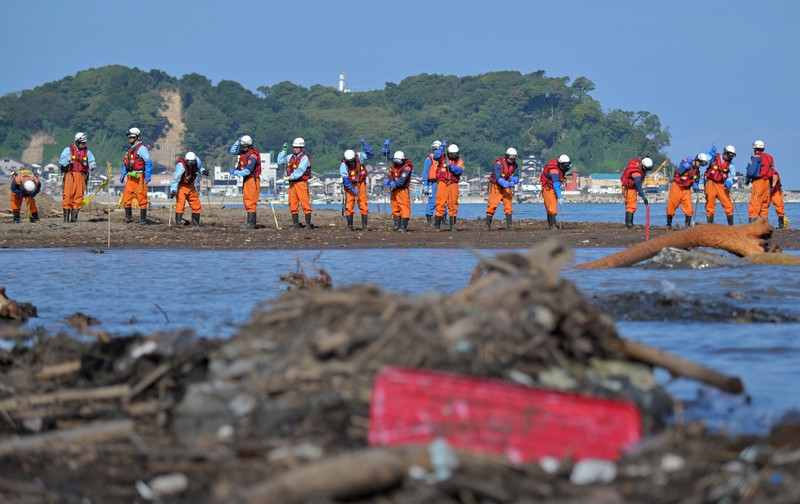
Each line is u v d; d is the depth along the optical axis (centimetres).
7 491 1786
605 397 1997
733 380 2220
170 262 6356
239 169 10231
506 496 1633
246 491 1603
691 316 3675
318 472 1619
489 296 2198
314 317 2161
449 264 6147
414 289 4728
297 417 1934
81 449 1947
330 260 6506
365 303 2159
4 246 7962
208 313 3862
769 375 2633
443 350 2008
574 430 1867
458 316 2100
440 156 10300
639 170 10731
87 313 3919
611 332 2197
